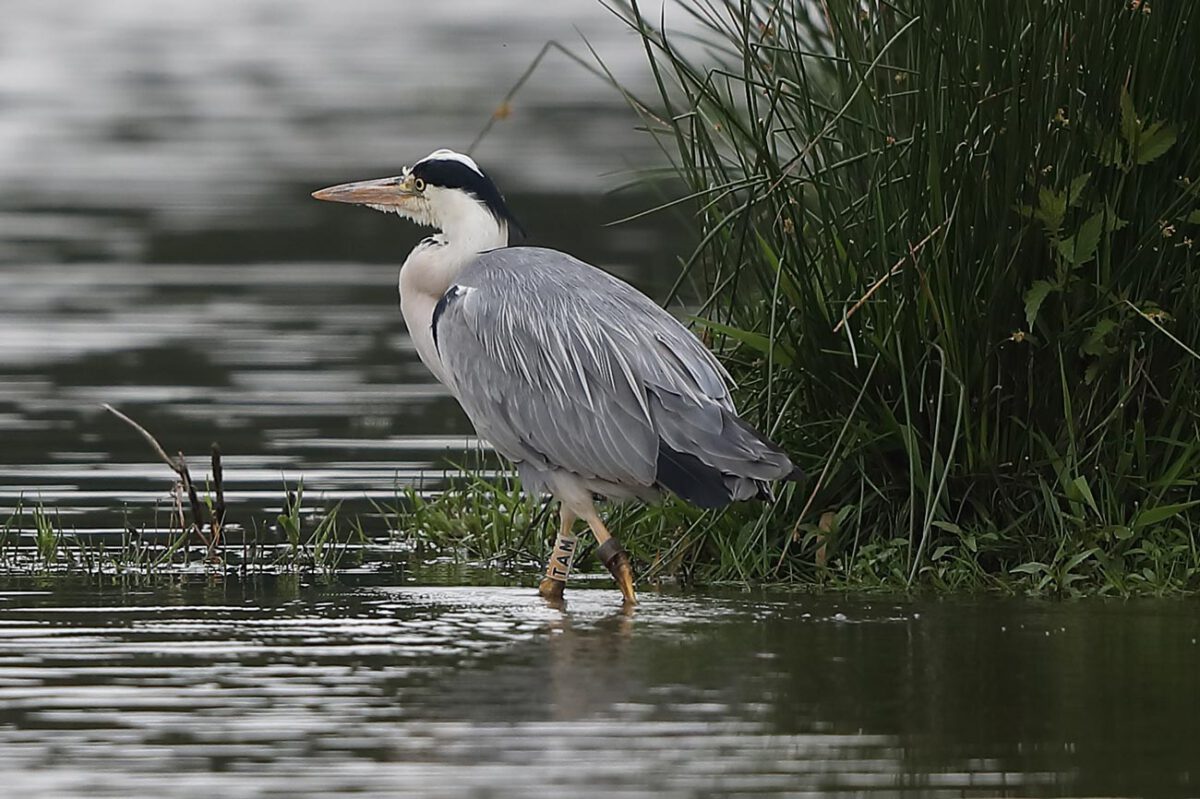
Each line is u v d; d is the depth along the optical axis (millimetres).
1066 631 11008
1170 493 12625
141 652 10531
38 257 28031
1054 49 12188
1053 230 12242
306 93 47625
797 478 11641
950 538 12648
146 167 36938
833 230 13164
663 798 7930
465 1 67125
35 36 58719
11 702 9406
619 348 12180
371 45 57250
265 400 19391
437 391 19938
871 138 12992
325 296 25594
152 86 49156
